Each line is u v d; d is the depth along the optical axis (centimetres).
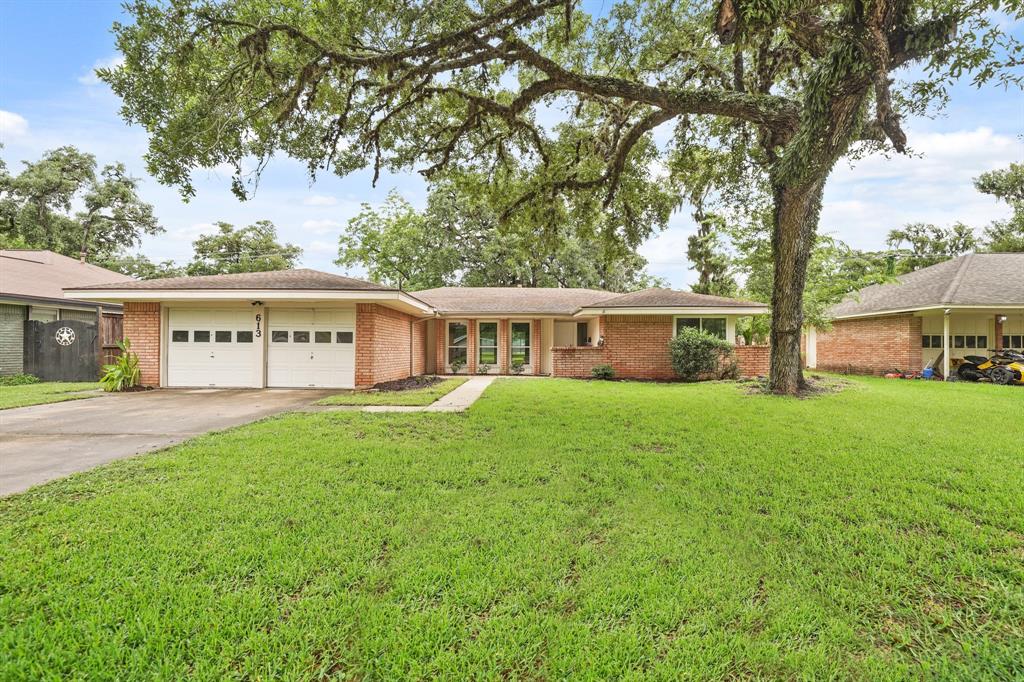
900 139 778
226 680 199
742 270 1716
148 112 739
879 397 1027
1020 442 609
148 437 639
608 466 511
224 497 401
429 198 3039
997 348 1653
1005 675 209
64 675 201
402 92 946
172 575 278
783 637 235
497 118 1084
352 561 300
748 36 734
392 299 1183
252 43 745
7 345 1413
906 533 351
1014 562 304
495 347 1883
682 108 880
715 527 361
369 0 728
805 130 737
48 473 470
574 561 309
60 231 3111
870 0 610
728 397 1034
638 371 1568
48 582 268
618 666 213
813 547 327
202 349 1271
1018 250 2820
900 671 211
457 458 536
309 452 547
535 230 1209
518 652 221
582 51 954
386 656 217
